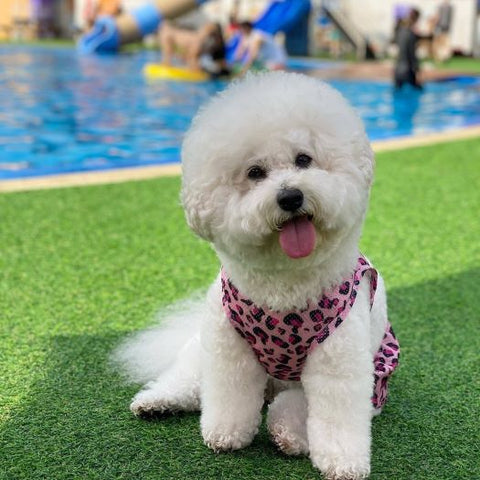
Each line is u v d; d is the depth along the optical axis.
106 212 1.73
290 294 0.73
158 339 1.00
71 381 0.96
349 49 7.80
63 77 4.87
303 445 0.80
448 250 1.51
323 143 0.70
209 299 0.80
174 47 5.72
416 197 1.90
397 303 1.24
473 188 2.00
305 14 7.27
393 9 7.82
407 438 0.84
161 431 0.85
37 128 3.11
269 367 0.80
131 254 1.46
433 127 3.29
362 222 0.75
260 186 0.68
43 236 1.55
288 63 6.48
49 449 0.81
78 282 1.31
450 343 1.10
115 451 0.81
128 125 3.22
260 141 0.70
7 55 6.25
